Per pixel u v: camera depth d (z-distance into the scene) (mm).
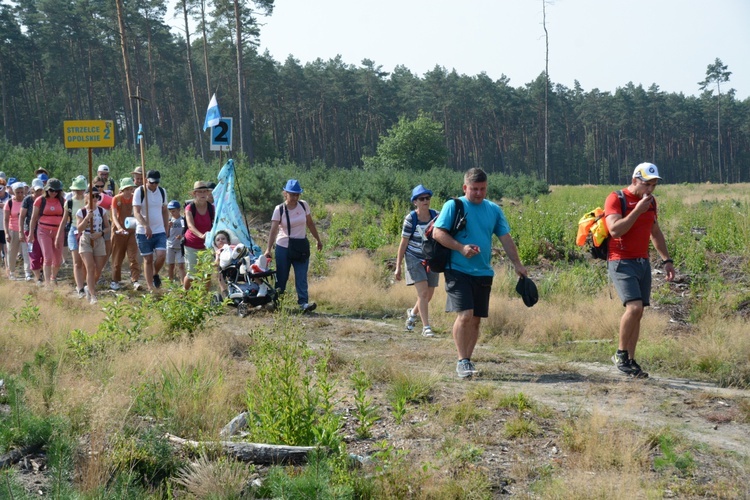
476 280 8461
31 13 88188
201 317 10164
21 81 88750
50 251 15062
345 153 125188
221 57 78062
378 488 4930
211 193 14336
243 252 13336
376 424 6566
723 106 157625
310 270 17703
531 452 5824
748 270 16047
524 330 11336
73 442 5449
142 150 14859
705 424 6680
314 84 113938
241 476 5125
